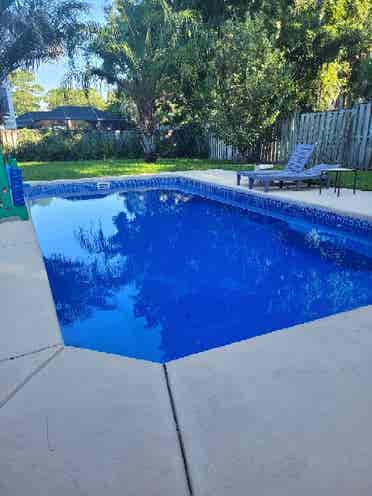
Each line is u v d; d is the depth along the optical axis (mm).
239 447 1563
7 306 3041
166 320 3512
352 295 4035
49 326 2693
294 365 2150
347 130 12164
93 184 11859
